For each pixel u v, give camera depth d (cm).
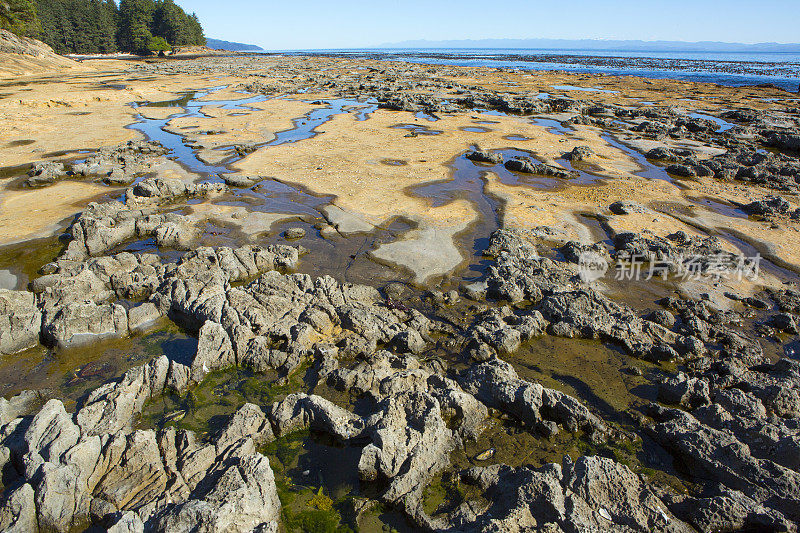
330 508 880
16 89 5925
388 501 872
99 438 930
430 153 3297
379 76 8400
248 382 1197
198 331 1384
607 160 3167
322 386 1187
